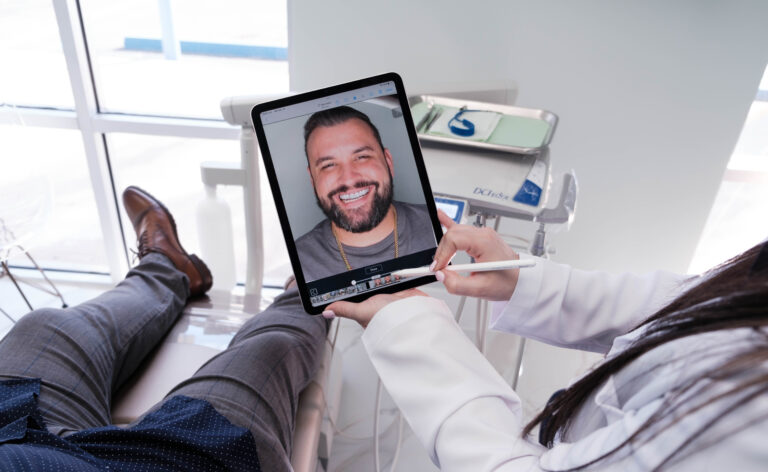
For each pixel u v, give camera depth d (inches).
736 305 12.1
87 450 25.4
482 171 34.3
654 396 13.3
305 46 52.4
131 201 51.0
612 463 13.2
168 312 43.1
